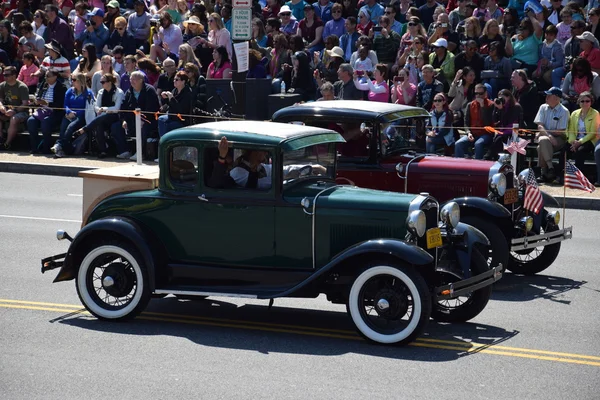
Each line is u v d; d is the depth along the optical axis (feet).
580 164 73.82
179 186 39.91
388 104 51.39
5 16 110.73
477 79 80.64
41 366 34.14
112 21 101.14
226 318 41.09
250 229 39.01
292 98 79.71
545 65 80.74
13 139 92.89
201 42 91.91
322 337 38.11
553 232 48.52
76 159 86.89
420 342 37.47
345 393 31.30
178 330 39.01
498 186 47.26
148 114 84.53
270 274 38.88
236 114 82.48
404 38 86.02
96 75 89.56
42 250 54.39
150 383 32.30
